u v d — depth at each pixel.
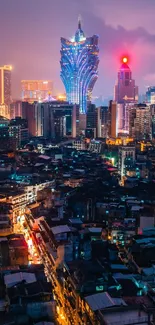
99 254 189.62
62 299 159.88
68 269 163.38
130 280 157.00
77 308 142.38
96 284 145.25
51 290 145.62
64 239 195.00
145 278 161.12
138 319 121.94
